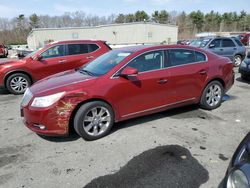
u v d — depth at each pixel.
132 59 4.17
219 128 4.35
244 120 4.71
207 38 11.91
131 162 3.31
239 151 2.17
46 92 3.68
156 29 45.69
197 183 2.86
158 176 3.00
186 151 3.55
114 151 3.61
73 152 3.61
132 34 44.69
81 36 42.38
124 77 4.06
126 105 4.14
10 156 3.54
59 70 7.71
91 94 3.77
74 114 3.81
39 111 3.61
